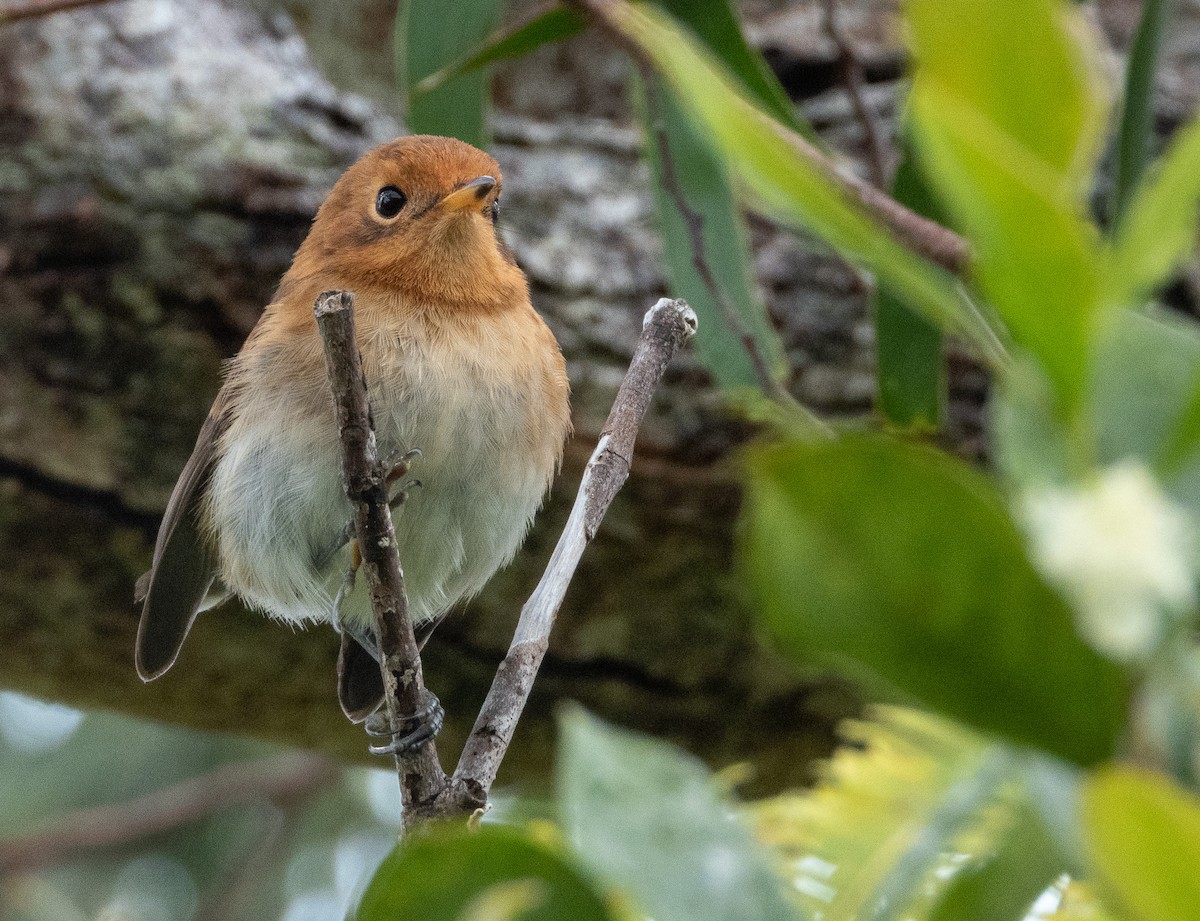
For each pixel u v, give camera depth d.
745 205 8.82
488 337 7.59
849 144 10.10
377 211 7.69
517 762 10.21
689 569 9.34
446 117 8.11
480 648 9.70
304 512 7.41
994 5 1.87
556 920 2.19
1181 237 1.74
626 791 2.32
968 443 9.02
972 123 1.73
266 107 8.94
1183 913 1.74
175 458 8.80
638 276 9.19
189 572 8.38
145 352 8.63
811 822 2.89
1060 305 1.78
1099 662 1.82
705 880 2.27
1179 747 1.84
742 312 7.29
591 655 9.73
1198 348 1.98
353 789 12.64
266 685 9.77
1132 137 6.38
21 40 8.84
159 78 8.89
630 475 8.91
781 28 10.77
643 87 7.32
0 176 8.52
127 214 8.55
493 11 7.66
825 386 9.16
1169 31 10.64
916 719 2.88
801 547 1.80
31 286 8.49
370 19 12.17
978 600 1.81
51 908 11.34
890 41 10.52
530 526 8.12
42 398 8.62
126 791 12.92
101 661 9.59
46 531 8.93
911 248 5.32
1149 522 1.64
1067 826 1.96
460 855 2.18
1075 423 1.82
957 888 2.53
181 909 12.45
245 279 8.65
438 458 7.37
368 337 7.40
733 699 9.89
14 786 12.72
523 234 9.25
